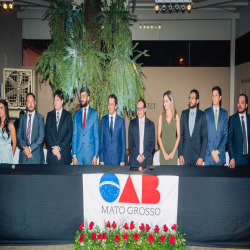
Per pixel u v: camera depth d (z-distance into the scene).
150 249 2.40
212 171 2.73
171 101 3.82
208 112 3.84
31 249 2.59
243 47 7.99
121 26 4.73
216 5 7.96
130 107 4.74
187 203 2.54
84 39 4.61
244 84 7.91
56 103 3.84
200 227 2.55
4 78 6.95
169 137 3.84
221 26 8.67
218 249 2.55
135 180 2.55
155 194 2.54
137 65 4.86
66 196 2.61
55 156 3.80
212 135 3.77
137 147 3.77
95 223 2.62
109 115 3.84
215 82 8.72
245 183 2.49
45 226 2.63
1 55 7.15
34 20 8.58
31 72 7.11
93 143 3.81
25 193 2.60
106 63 4.85
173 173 2.64
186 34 8.71
